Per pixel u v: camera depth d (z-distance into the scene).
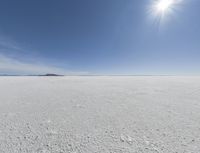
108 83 14.08
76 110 4.59
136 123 3.45
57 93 7.86
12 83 14.25
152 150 2.26
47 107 4.95
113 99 6.22
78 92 8.19
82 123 3.48
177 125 3.27
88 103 5.51
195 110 4.47
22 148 2.35
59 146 2.41
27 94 7.54
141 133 2.89
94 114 4.18
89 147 2.37
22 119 3.76
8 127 3.22
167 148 2.31
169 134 2.82
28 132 2.97
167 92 8.04
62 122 3.55
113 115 4.08
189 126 3.20
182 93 7.67
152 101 5.80
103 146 2.40
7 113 4.27
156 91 8.44
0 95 7.26
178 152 2.20
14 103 5.52
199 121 3.50
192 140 2.56
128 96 6.91
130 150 2.27
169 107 4.86
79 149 2.31
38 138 2.70
